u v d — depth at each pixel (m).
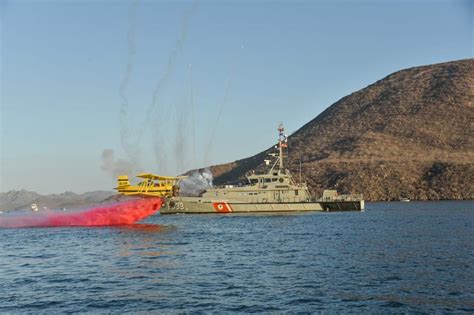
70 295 31.47
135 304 29.00
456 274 36.00
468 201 191.00
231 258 45.50
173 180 95.00
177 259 45.41
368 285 33.00
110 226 86.19
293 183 112.31
